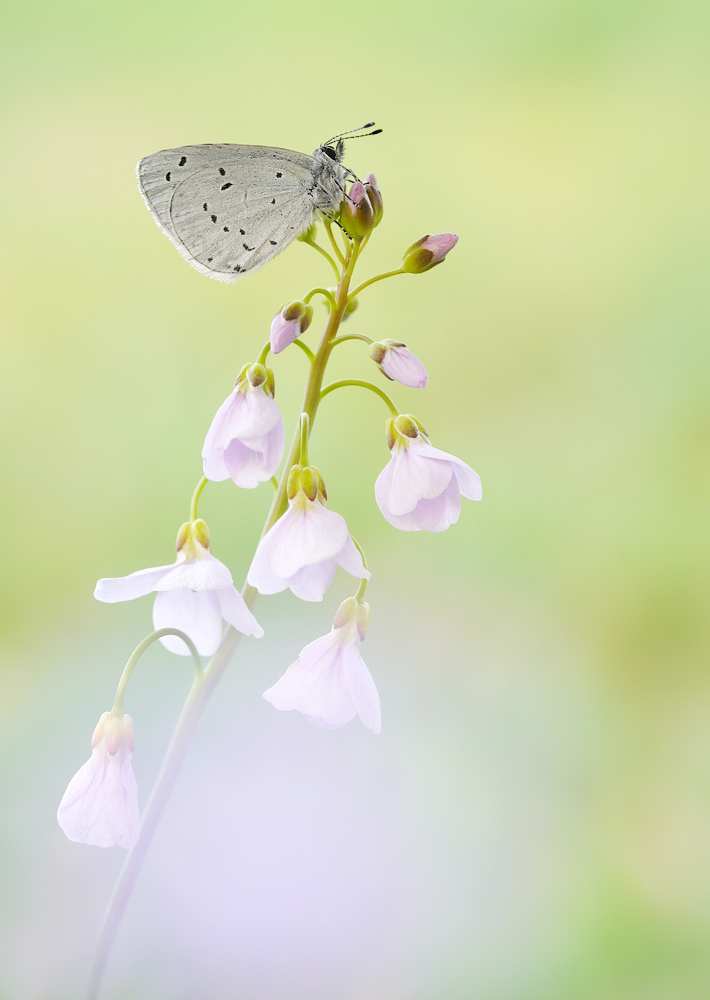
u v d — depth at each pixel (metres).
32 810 0.43
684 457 0.70
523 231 0.91
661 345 0.77
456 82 1.10
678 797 0.47
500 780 0.47
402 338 0.82
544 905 0.42
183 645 0.36
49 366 0.77
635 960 0.41
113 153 0.98
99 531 0.66
